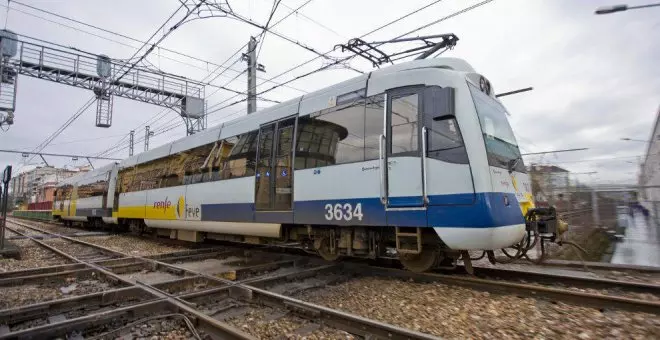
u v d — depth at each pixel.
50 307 4.84
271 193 8.46
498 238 5.33
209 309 5.04
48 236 17.69
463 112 5.72
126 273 8.05
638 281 6.73
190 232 11.80
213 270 7.96
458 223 5.47
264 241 9.43
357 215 6.63
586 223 13.45
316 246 7.93
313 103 7.92
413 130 6.11
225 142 10.38
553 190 14.01
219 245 13.10
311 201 7.47
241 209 9.26
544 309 4.75
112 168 18.69
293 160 8.00
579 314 4.53
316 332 4.12
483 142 5.61
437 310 4.80
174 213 12.21
